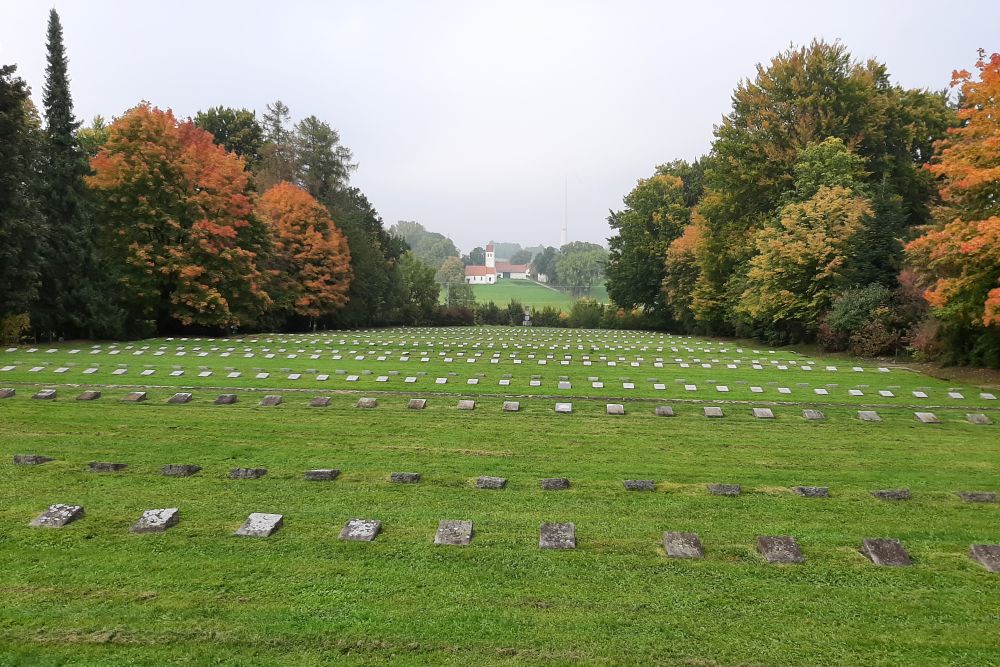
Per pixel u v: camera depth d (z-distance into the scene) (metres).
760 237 34.06
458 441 11.56
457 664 4.45
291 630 4.86
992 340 20.02
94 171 35.16
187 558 6.13
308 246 50.00
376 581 5.73
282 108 60.72
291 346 27.72
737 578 5.86
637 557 6.33
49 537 6.54
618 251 68.00
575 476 9.45
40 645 4.59
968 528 7.25
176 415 13.10
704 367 21.72
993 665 4.48
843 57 38.53
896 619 5.12
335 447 10.97
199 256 37.03
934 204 36.00
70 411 13.14
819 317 31.66
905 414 14.08
